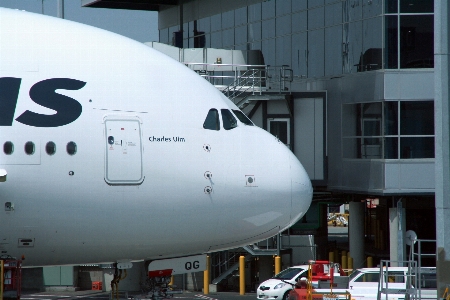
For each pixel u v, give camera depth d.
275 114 76.81
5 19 42.41
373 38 72.25
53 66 41.69
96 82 42.28
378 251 99.69
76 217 41.81
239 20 93.25
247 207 44.91
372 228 117.31
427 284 61.22
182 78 44.59
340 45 77.25
